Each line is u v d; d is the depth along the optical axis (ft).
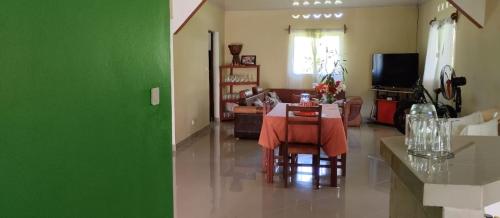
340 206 11.69
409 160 4.34
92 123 4.13
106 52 4.38
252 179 14.37
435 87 22.48
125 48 4.82
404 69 25.88
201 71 24.58
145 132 5.46
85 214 4.06
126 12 4.83
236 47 28.40
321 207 11.61
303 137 13.66
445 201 3.44
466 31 18.47
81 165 3.96
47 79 3.43
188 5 16.48
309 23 28.94
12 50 3.03
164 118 6.13
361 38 28.30
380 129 25.11
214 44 27.99
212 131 24.57
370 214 11.09
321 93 19.10
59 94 3.59
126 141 4.90
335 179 13.58
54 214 3.59
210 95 28.43
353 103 25.70
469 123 13.23
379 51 28.09
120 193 4.77
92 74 4.11
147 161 5.54
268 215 10.99
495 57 15.21
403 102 23.56
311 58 29.14
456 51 19.89
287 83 29.66
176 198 12.26
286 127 13.20
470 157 4.50
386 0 26.45
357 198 12.39
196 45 23.34
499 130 12.75
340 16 28.48
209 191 12.98
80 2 3.87
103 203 4.39
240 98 24.79
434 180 3.56
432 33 23.03
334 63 28.73
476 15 16.33
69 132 3.75
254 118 21.59
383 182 14.05
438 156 4.49
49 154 3.49
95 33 4.15
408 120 5.16
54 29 3.50
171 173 6.45
